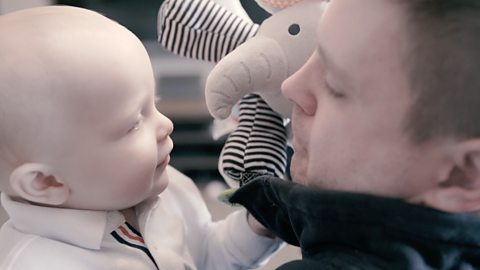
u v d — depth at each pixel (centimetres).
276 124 62
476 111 43
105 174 58
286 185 53
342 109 48
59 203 58
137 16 184
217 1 61
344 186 50
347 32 46
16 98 53
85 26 56
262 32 58
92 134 56
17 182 56
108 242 61
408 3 44
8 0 167
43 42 54
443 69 42
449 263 46
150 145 60
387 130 46
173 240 65
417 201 48
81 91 54
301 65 57
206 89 57
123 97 56
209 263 74
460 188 46
